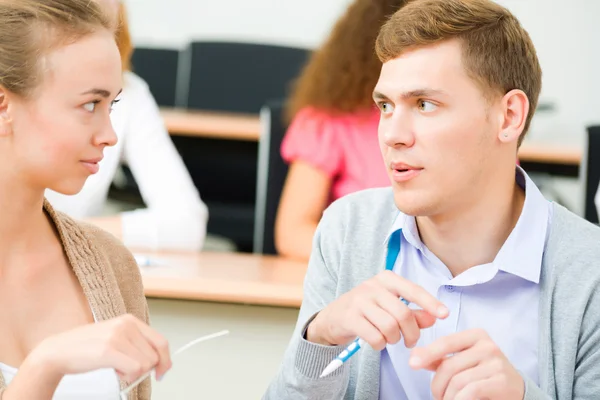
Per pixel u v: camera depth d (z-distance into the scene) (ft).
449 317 4.73
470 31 4.33
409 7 4.46
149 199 9.09
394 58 4.39
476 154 4.39
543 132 17.53
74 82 4.00
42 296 4.45
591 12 17.30
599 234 4.71
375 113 8.66
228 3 17.85
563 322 4.58
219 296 6.89
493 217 4.62
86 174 4.17
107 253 4.86
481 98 4.36
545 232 4.69
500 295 4.72
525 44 4.50
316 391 4.47
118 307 4.68
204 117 13.43
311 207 8.80
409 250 4.94
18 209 4.26
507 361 4.02
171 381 7.02
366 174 8.68
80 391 4.30
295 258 8.67
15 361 4.25
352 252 5.08
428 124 4.33
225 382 7.01
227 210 13.05
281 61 13.99
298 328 5.02
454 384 3.97
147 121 9.23
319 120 8.76
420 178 4.38
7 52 3.95
